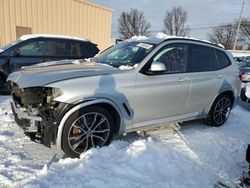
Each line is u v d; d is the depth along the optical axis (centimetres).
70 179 299
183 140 450
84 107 340
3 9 1129
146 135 457
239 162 395
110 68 388
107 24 1545
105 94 351
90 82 344
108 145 377
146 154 367
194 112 484
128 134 452
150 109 407
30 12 1209
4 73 718
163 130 492
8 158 344
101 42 1538
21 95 352
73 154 345
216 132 510
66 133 331
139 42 453
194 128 520
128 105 379
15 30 1177
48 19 1273
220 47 539
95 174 311
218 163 384
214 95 510
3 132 430
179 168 349
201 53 489
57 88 324
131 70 384
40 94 339
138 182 304
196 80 464
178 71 445
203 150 420
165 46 430
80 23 1402
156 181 311
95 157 345
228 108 558
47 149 378
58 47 784
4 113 528
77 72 358
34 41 754
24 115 340
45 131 325
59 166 330
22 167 324
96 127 361
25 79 348
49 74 349
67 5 1328
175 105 443
